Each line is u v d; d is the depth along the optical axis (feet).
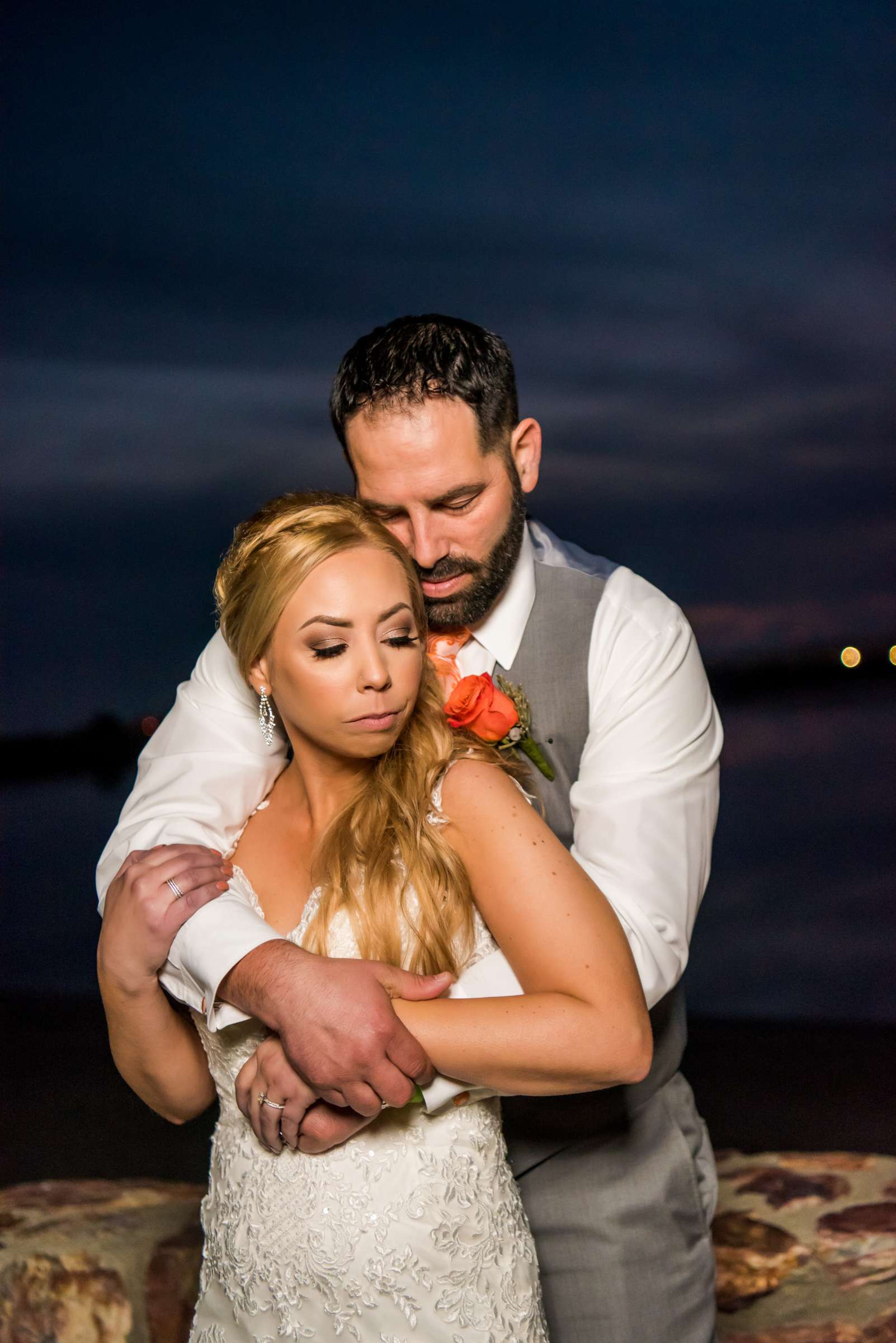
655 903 5.92
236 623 5.65
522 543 6.77
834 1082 14.03
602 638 6.62
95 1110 14.12
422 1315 5.09
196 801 6.16
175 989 5.56
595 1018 4.98
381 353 6.00
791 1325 8.39
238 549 5.63
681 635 6.59
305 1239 5.18
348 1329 5.14
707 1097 13.69
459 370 5.91
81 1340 8.41
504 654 6.68
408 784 5.46
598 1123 6.73
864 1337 8.16
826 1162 10.55
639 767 6.24
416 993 5.06
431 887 5.32
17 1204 9.84
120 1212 9.64
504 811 5.32
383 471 5.97
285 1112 5.10
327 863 5.53
